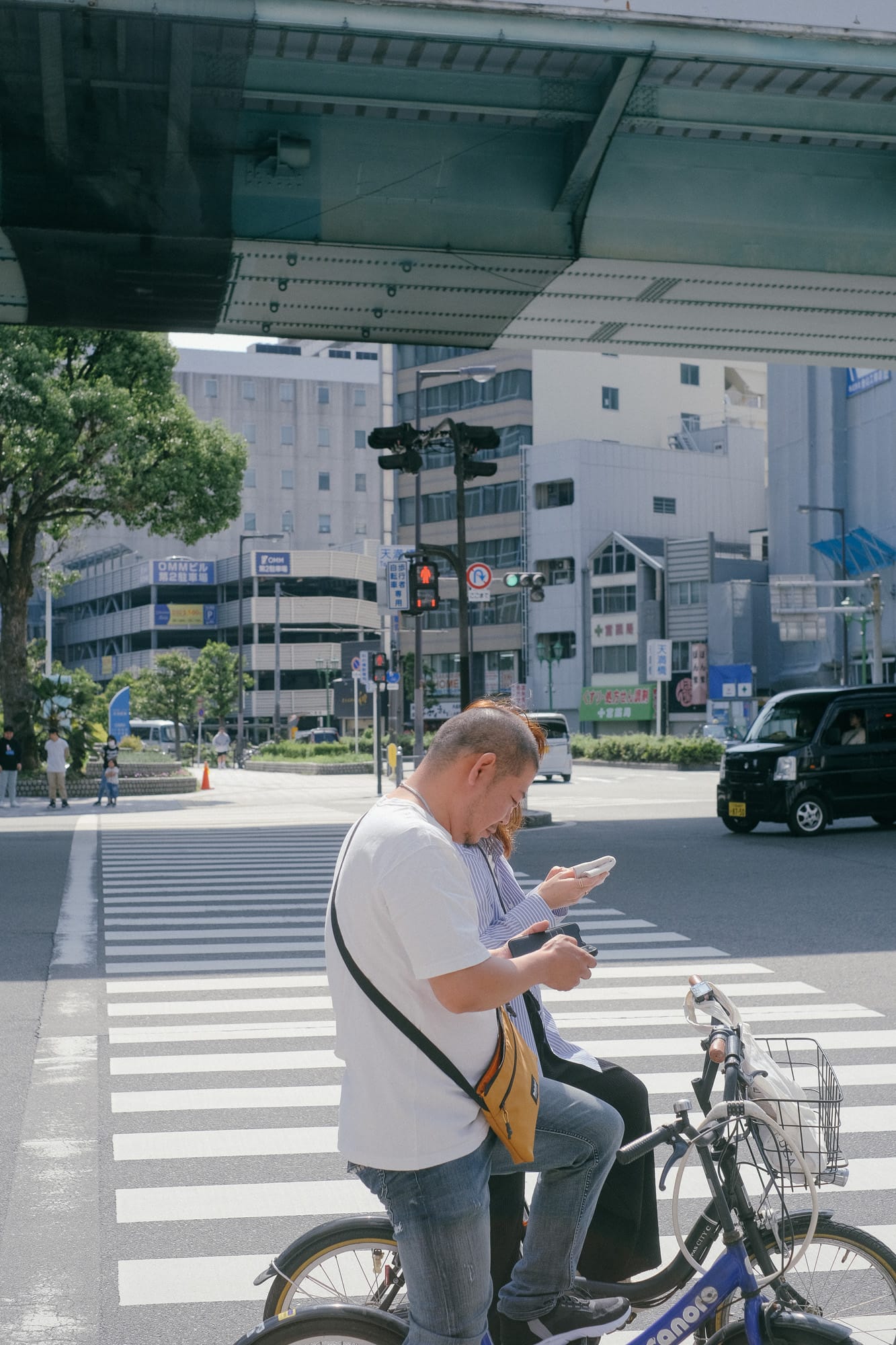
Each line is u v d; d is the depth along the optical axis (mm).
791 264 14750
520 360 78312
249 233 13336
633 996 8125
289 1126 5637
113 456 31016
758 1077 2684
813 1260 2855
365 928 2344
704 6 12094
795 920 11172
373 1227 2727
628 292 15648
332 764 48938
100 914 11805
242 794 33438
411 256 14062
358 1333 2490
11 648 31969
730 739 52062
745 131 13742
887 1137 5352
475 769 2486
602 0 11961
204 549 109125
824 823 18812
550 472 73500
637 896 12672
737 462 77125
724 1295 2639
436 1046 2352
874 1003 7883
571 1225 2674
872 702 19281
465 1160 2385
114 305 15516
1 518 31547
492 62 12422
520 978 2332
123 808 27422
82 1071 6516
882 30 12484
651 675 62000
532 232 14023
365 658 35406
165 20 10922
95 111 12109
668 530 74688
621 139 14141
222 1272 4148
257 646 93938
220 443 31531
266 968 9242
